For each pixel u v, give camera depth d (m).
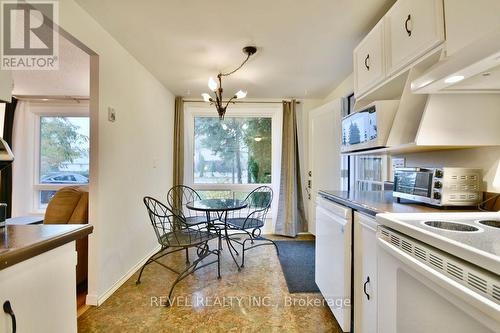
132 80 2.44
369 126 1.64
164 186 3.38
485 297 0.59
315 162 3.52
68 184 3.90
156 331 1.62
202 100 3.95
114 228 2.13
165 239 2.27
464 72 0.88
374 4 1.65
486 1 0.92
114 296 2.04
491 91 1.13
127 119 2.34
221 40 2.12
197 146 4.06
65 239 0.93
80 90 3.45
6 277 0.71
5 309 0.71
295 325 1.69
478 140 1.20
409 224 0.93
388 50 1.54
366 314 1.30
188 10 1.71
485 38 0.75
